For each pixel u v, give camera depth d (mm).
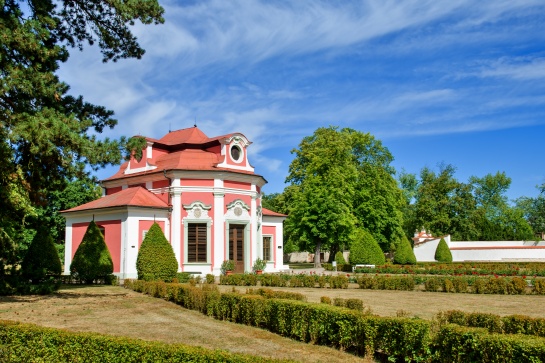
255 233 37344
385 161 57656
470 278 26672
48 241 28609
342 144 49000
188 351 9195
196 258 34625
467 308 18594
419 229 71125
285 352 11898
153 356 9461
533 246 53750
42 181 20938
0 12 18016
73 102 21672
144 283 24000
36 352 10586
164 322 15867
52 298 21234
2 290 21844
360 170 54969
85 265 28578
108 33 22328
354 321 11836
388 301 20906
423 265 45812
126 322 15758
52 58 20266
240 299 15914
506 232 70812
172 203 34719
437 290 25891
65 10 22078
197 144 37906
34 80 18500
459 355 9672
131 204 32438
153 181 36281
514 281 24250
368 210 52531
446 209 73000
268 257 41844
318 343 12812
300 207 48438
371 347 11305
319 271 44344
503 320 11477
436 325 10703
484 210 73312
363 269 39375
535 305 19562
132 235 32250
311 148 55281
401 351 10703
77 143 18375
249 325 15406
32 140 17797
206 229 35031
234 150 37406
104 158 19188
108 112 22438
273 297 16719
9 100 19062
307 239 48531
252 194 37500
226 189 35781
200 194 35125
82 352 10188
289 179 58500
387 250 60812
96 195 49188
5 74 18016
